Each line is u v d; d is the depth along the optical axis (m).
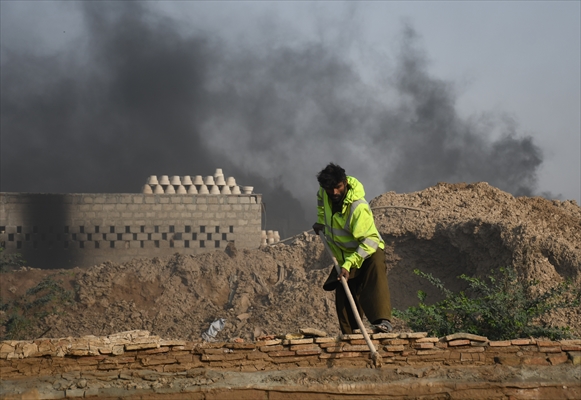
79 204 43.66
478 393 8.99
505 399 9.02
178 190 45.00
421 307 15.84
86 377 8.60
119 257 43.62
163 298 32.31
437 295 30.66
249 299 32.59
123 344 8.89
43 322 30.66
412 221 32.75
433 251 31.81
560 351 9.59
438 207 34.91
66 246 43.47
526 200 36.38
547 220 33.94
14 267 42.41
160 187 44.75
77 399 8.36
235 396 8.70
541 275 26.19
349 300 9.13
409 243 32.31
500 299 15.93
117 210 43.81
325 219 9.74
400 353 9.34
